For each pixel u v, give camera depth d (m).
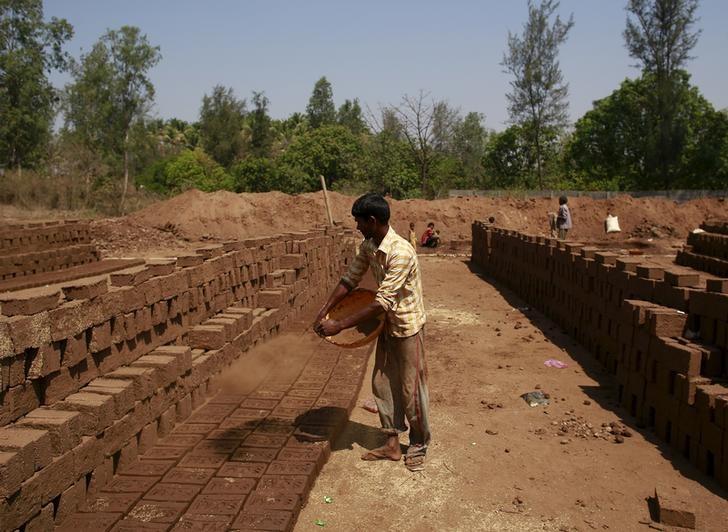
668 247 22.91
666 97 39.84
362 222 4.44
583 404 6.10
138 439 4.52
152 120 51.25
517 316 10.68
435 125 41.47
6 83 39.00
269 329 7.82
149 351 5.26
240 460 4.43
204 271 6.55
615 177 43.53
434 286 14.62
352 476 4.51
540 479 4.48
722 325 4.86
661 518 3.87
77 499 3.67
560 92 43.66
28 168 40.50
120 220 25.31
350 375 6.51
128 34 48.62
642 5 39.69
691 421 4.72
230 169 65.25
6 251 13.65
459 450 4.98
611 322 7.14
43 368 3.74
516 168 46.97
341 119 77.62
